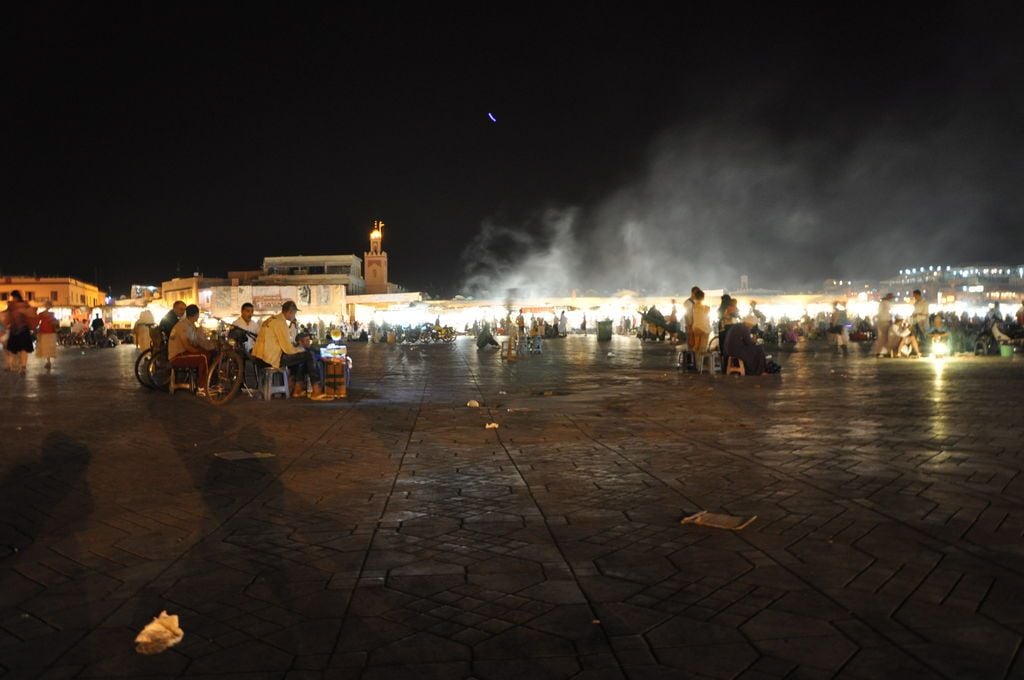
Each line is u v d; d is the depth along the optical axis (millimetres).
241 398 12391
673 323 24000
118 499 5539
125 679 2814
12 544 4469
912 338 21500
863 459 6586
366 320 62188
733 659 2855
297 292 62312
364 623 3268
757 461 6629
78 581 3855
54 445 7832
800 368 17500
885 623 3148
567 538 4457
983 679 2666
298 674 2816
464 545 4359
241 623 3295
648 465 6570
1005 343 21469
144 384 13844
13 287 87875
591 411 10398
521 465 6672
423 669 2834
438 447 7648
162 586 3766
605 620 3240
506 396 12570
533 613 3336
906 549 4117
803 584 3613
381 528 4742
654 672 2768
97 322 39781
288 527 4789
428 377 16828
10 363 18016
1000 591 3486
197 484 6016
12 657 3012
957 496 5246
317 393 12438
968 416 9039
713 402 11141
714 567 3885
